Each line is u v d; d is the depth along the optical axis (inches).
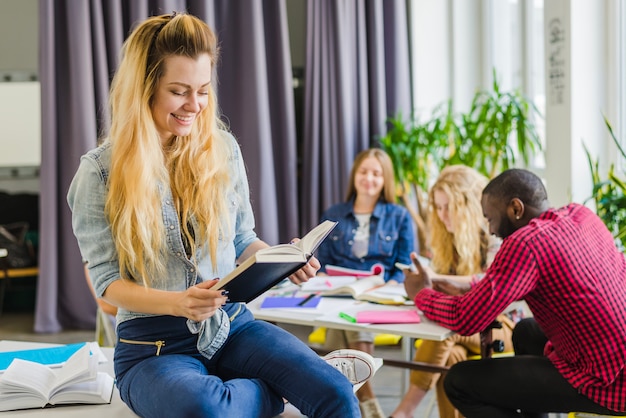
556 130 161.9
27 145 246.5
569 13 156.1
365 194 150.3
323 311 107.5
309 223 210.1
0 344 104.0
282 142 208.7
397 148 191.2
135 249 80.0
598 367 91.1
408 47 213.2
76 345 100.7
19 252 227.1
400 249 148.6
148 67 79.0
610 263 94.7
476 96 182.7
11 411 82.0
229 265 87.1
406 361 115.3
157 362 79.6
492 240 123.6
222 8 202.4
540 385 94.9
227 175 85.9
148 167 79.5
